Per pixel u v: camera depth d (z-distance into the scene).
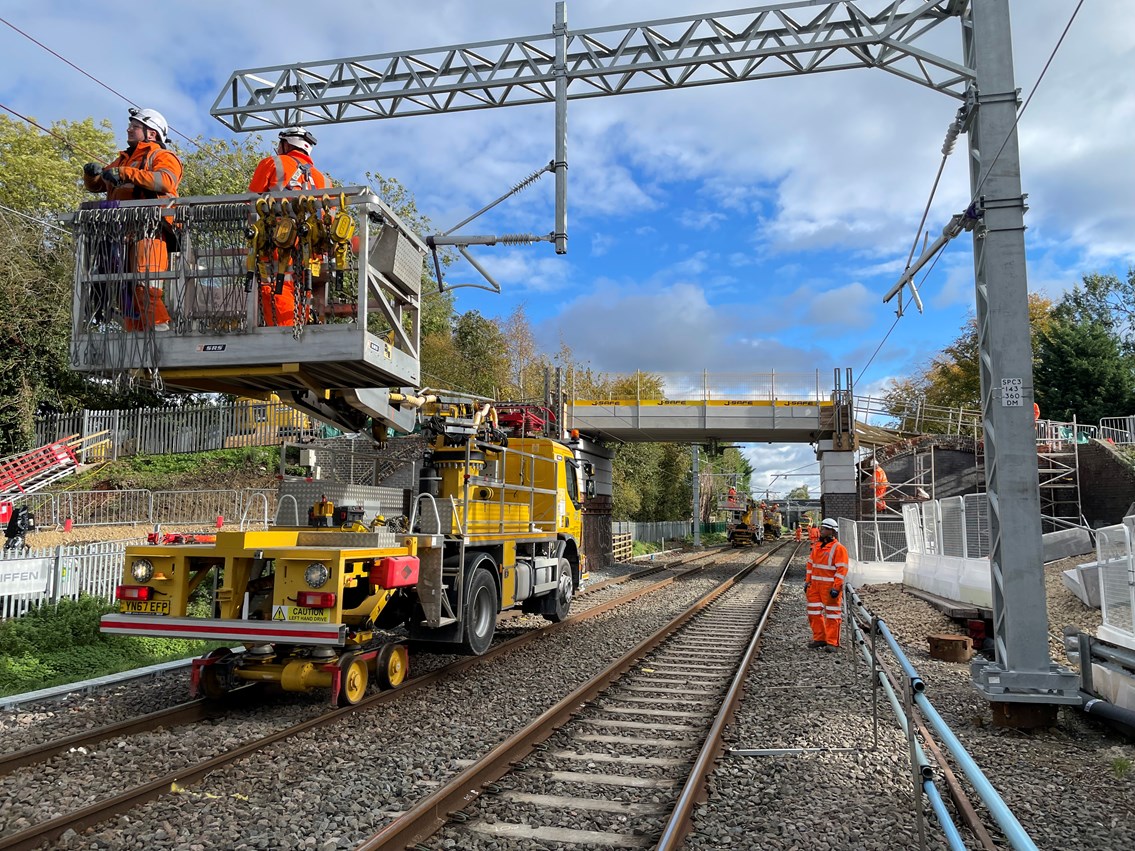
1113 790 5.44
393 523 9.11
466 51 10.40
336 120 11.12
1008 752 6.39
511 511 11.69
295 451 10.23
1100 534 8.91
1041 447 26.86
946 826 3.14
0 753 6.10
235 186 32.94
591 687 8.25
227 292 7.09
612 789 5.44
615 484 50.28
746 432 30.39
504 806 5.09
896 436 31.94
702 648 11.59
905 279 9.93
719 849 4.47
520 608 13.27
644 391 51.00
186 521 23.77
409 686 8.37
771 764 6.01
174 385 7.61
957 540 15.51
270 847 4.41
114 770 5.70
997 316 7.60
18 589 11.20
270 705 7.82
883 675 6.04
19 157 29.42
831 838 4.60
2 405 25.00
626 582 23.22
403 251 7.60
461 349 42.53
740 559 36.88
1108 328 52.75
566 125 10.12
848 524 23.28
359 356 6.75
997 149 7.64
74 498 23.88
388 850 4.29
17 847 4.32
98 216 7.12
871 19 9.29
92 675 9.35
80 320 7.16
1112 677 7.39
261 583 7.88
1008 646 7.27
